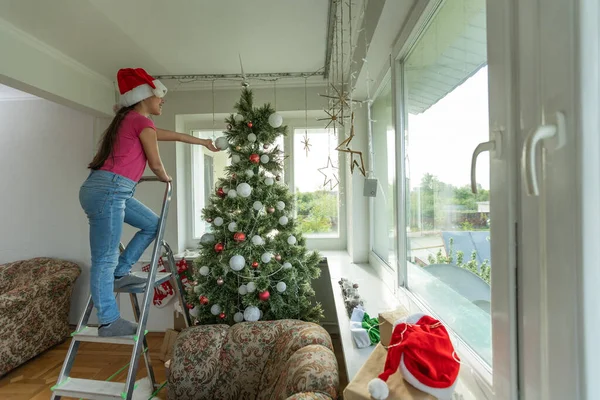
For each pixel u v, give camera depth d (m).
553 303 0.49
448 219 1.01
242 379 1.48
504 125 0.60
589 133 0.43
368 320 1.29
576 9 0.43
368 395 0.73
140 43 2.14
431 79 1.17
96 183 1.39
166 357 2.45
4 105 3.19
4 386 2.17
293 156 3.14
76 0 1.64
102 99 2.74
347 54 2.32
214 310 1.90
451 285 1.00
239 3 1.71
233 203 1.92
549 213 0.49
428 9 1.12
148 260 2.90
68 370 1.47
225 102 2.94
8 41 1.88
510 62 0.58
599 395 0.44
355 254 2.57
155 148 1.52
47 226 3.14
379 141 2.20
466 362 0.84
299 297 1.99
